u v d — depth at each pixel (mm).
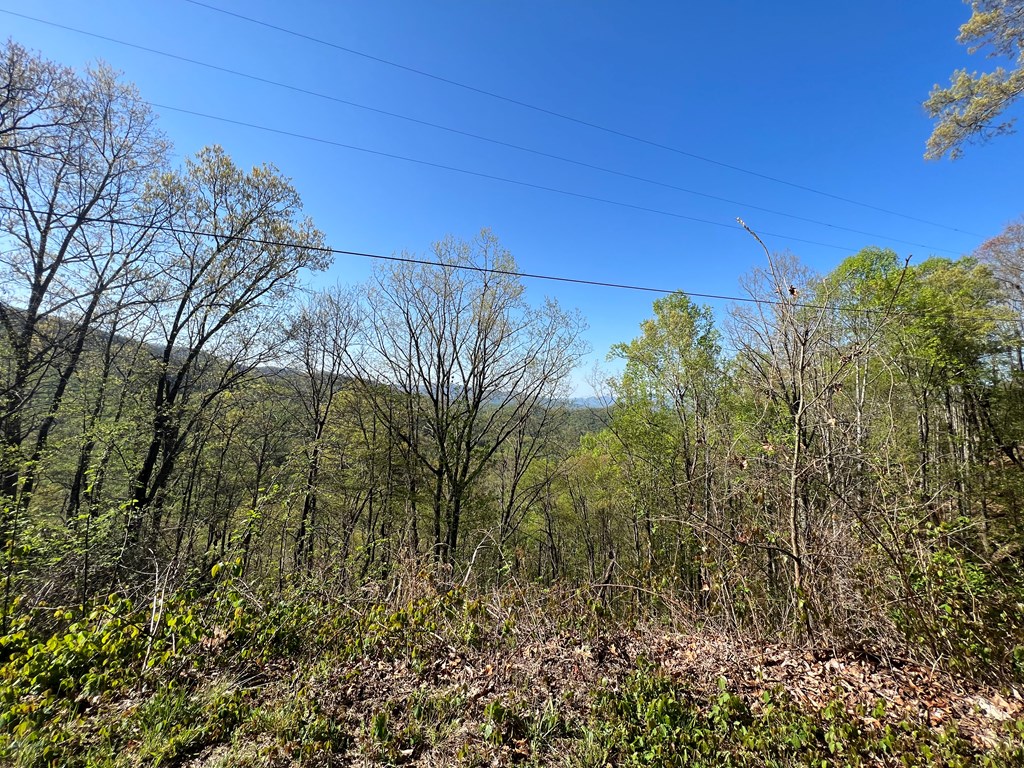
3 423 10719
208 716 3834
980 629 4227
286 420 20922
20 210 10906
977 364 15734
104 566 7012
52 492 13492
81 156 12414
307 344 19250
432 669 4609
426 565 6766
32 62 11242
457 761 3354
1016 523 11469
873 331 5695
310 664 4789
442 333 18828
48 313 12562
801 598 5105
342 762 3359
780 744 3297
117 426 10945
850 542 5191
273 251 15031
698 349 15531
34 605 5781
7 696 3832
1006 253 17578
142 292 13820
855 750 3203
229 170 14555
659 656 4688
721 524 6469
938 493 5309
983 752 3148
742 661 4574
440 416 18469
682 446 15312
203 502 19094
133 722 3730
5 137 11070
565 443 22688
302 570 7094
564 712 3818
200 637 4961
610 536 21438
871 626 4828
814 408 6020
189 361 14430
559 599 6000
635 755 3266
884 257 16844
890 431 5691
